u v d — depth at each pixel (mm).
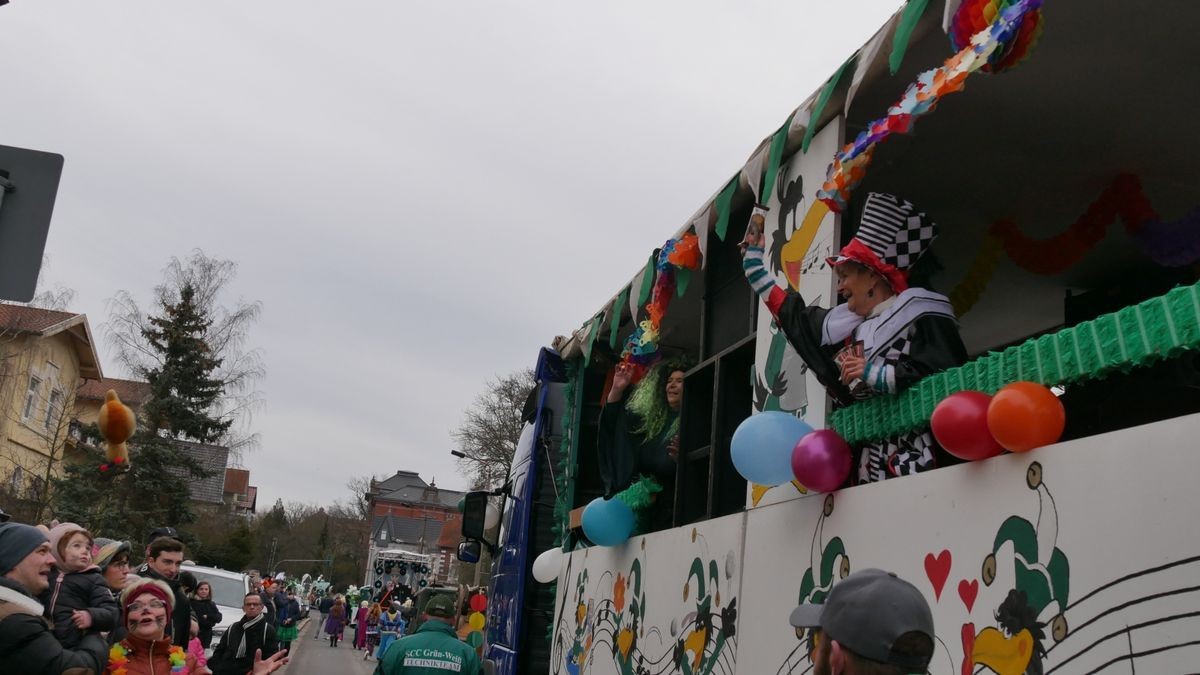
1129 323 2244
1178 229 4590
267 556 98062
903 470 3053
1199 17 3385
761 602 3547
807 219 3754
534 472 7895
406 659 5922
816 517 3262
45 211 4219
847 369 3158
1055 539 2201
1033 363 2525
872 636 1827
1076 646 2100
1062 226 5043
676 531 4520
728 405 4520
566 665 6215
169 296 37750
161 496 35000
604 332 7043
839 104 3639
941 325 3180
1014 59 2965
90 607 4684
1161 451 1967
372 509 116125
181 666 5328
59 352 37250
